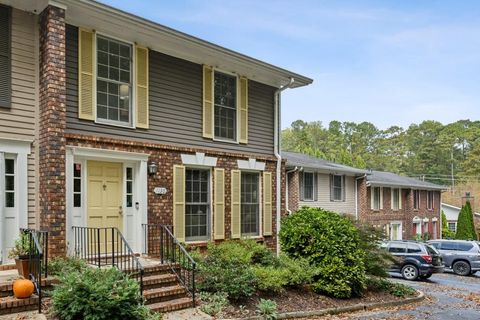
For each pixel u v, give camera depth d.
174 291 8.77
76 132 9.57
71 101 9.55
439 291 14.93
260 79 14.20
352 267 11.39
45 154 8.81
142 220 10.67
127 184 10.70
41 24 9.09
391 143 81.75
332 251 11.33
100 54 10.19
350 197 24.64
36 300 7.18
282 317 9.09
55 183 8.75
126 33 10.50
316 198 21.97
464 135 75.19
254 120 14.08
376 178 28.70
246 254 10.79
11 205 8.72
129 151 10.47
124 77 10.63
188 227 12.02
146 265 9.40
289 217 12.53
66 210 9.15
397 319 9.70
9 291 7.30
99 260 8.27
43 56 8.96
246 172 13.83
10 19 8.84
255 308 9.20
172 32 10.77
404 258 18.06
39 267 7.30
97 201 10.07
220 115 13.10
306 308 9.90
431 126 79.88
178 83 11.85
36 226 8.90
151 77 11.22
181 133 11.82
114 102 10.43
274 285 10.09
